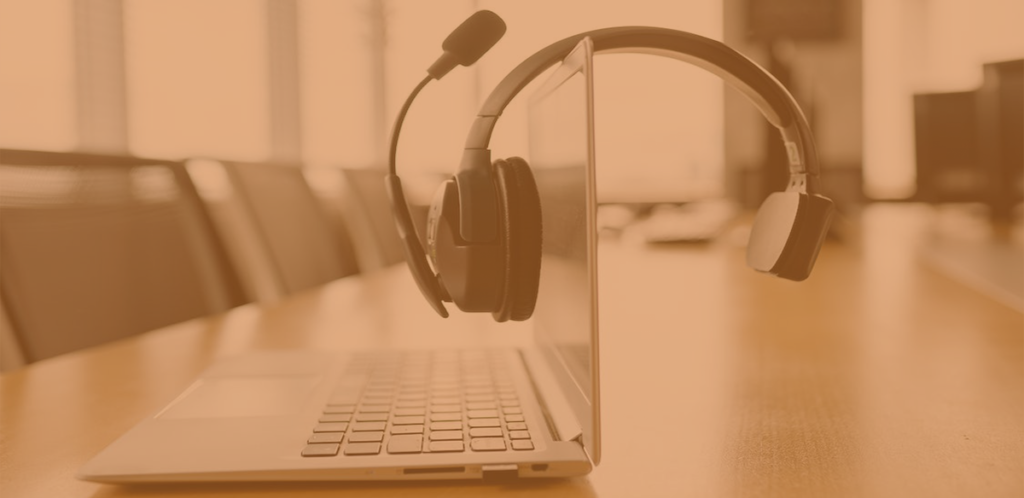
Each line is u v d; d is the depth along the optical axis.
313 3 4.52
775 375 0.71
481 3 5.55
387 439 0.48
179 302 1.49
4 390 0.69
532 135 0.75
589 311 0.43
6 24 2.39
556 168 0.60
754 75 0.52
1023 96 2.30
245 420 0.53
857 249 1.95
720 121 5.89
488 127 0.50
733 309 1.12
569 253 0.54
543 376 0.64
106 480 0.44
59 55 2.62
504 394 0.58
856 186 6.07
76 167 1.33
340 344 0.93
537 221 0.51
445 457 0.45
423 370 0.67
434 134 5.48
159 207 1.49
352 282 1.62
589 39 0.43
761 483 0.45
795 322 1.00
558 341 0.60
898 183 6.16
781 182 2.83
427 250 0.55
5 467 0.49
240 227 1.84
